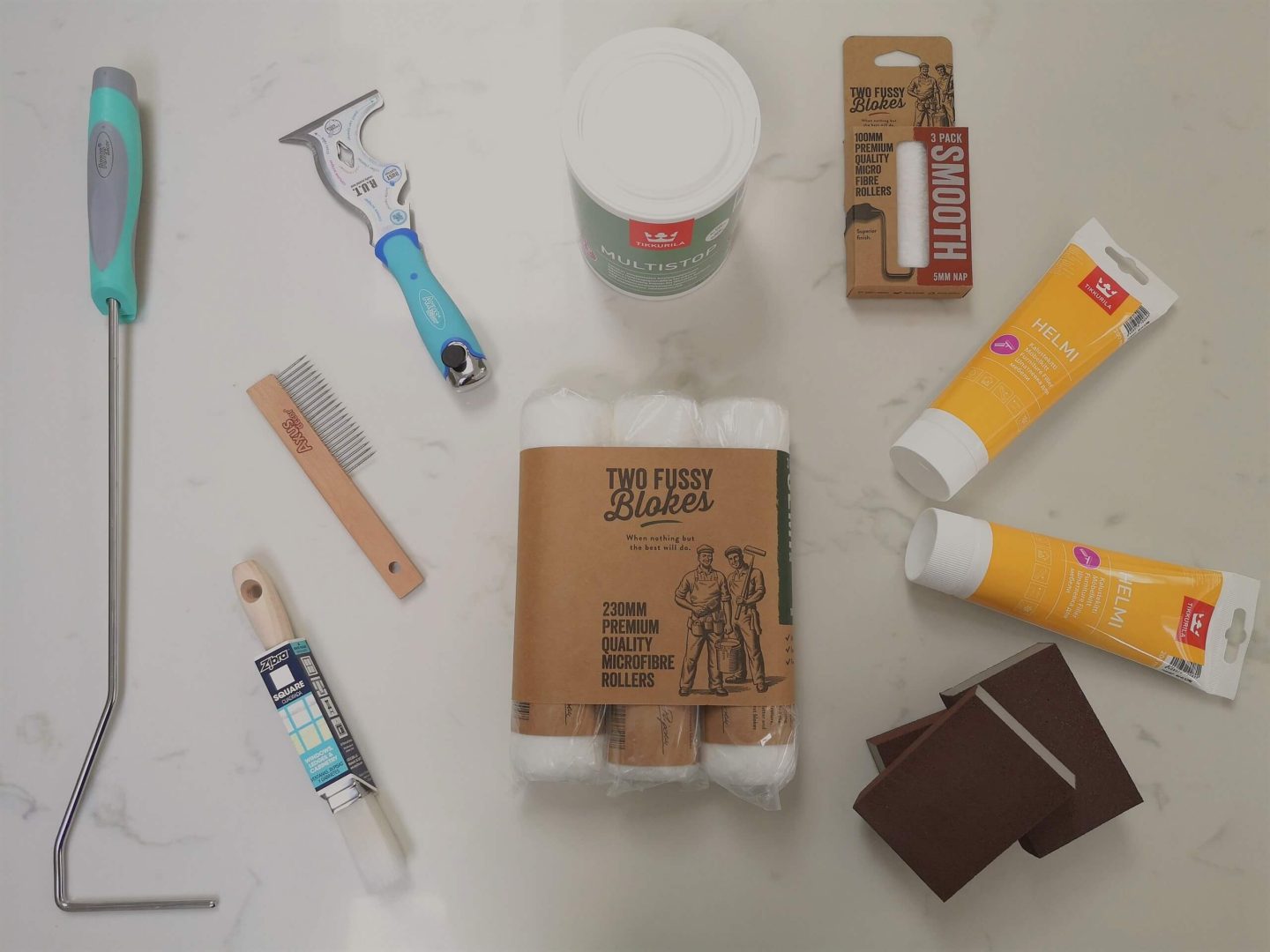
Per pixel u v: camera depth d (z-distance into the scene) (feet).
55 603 2.69
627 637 2.29
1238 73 2.83
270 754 2.64
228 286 2.76
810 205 2.78
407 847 2.58
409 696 2.64
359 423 2.71
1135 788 2.39
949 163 2.63
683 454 2.32
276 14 2.82
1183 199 2.83
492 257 2.76
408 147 2.79
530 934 2.57
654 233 2.23
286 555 2.68
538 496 2.33
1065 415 2.78
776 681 2.30
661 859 2.59
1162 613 2.56
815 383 2.74
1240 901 2.62
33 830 2.62
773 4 2.82
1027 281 2.78
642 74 2.21
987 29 2.83
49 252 2.79
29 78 2.82
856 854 2.60
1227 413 2.79
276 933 2.58
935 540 2.48
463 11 2.82
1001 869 2.62
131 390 2.74
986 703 2.32
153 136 2.79
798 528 2.70
